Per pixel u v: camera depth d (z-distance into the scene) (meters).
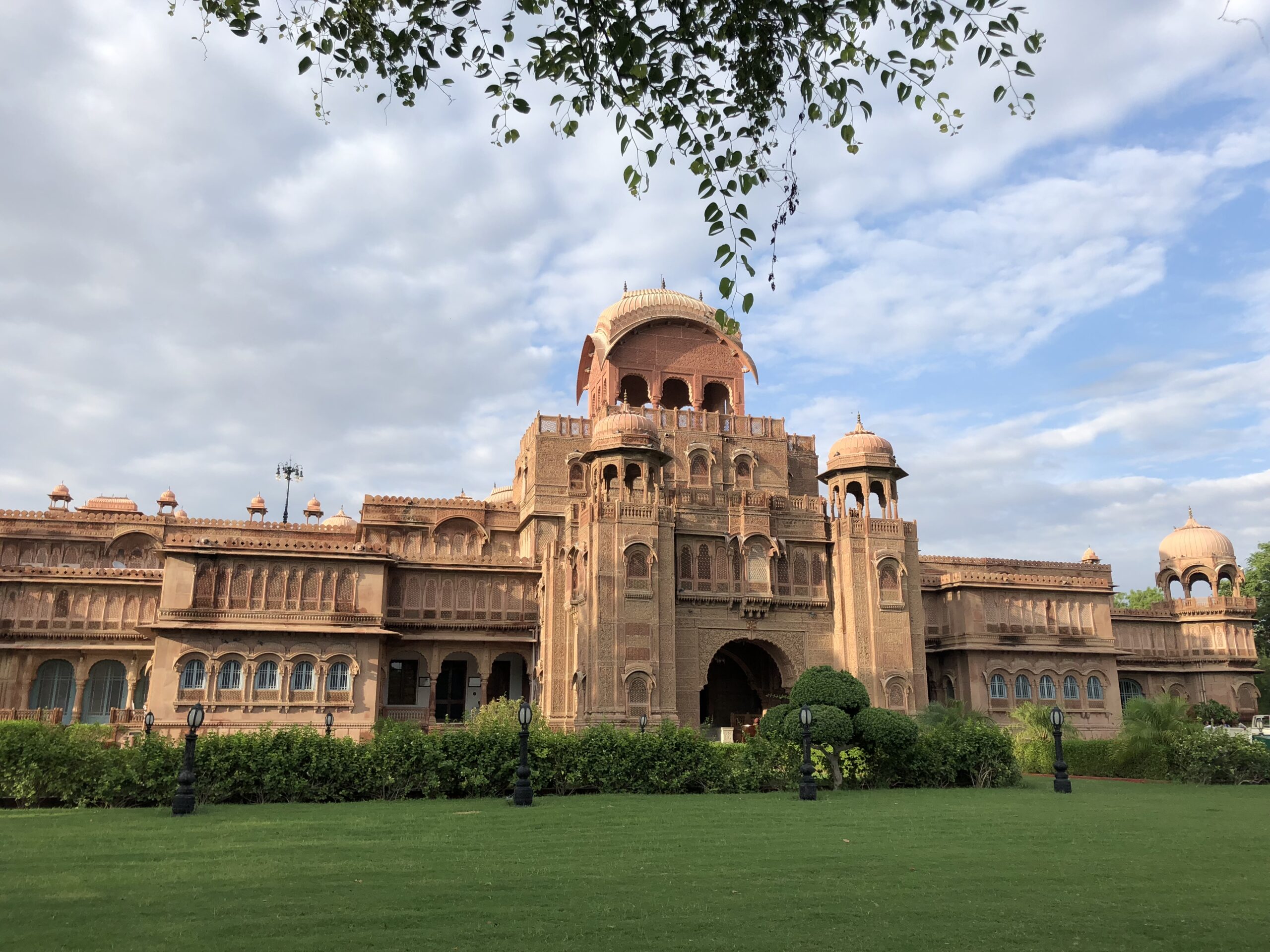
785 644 45.25
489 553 54.81
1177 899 11.88
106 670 47.56
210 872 13.23
